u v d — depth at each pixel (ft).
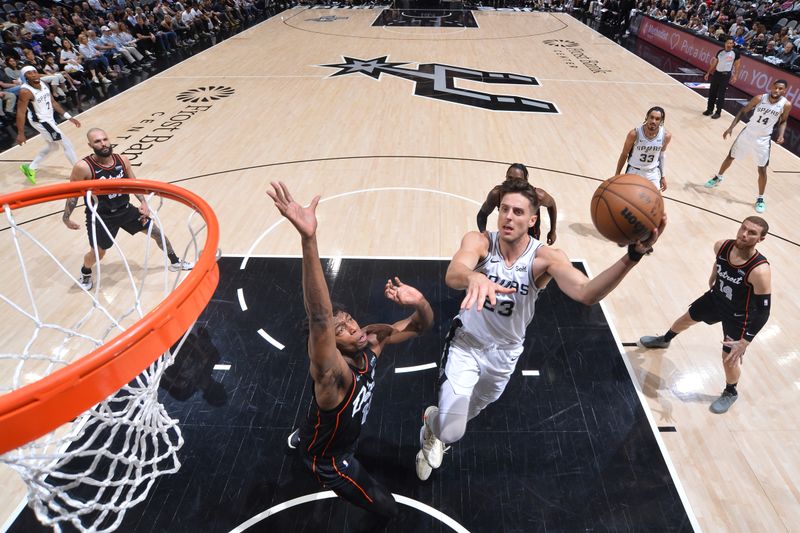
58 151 25.31
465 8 69.00
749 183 22.31
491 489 10.13
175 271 16.21
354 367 7.55
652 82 36.81
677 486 10.21
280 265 16.56
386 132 27.04
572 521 9.59
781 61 36.68
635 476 10.39
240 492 10.02
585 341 13.67
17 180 22.57
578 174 22.74
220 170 22.81
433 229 18.53
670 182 22.26
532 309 8.35
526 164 23.58
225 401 11.92
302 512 9.69
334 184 21.67
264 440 11.05
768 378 12.73
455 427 8.62
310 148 25.08
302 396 12.07
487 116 29.40
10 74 31.01
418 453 10.47
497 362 8.99
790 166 24.00
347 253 17.07
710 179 22.15
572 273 7.13
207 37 50.67
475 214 19.58
